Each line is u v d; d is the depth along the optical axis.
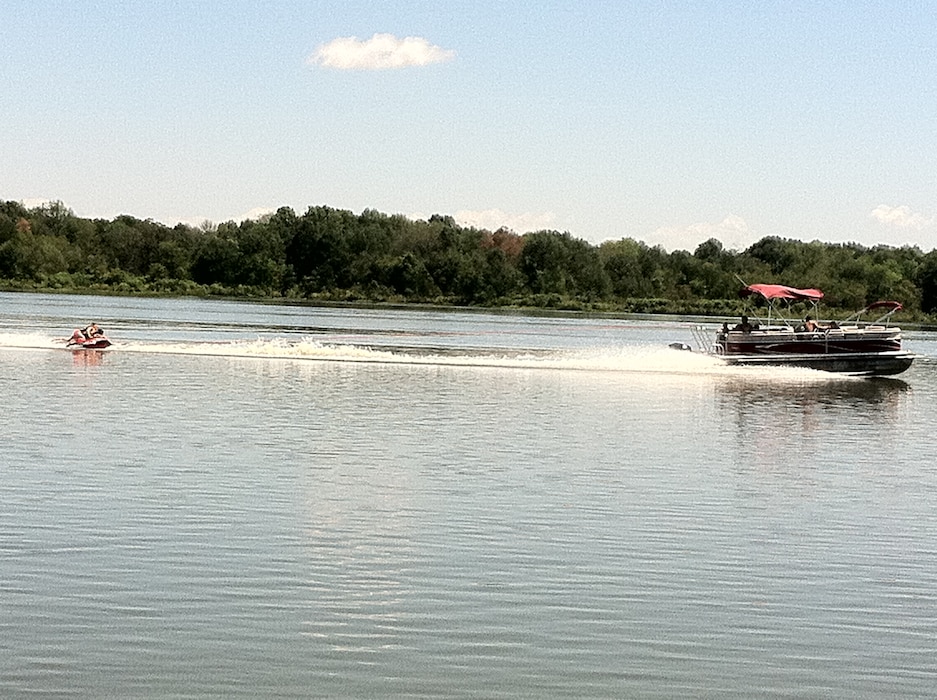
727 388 52.62
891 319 141.62
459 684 15.70
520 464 30.83
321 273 180.75
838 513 25.75
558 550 21.89
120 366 55.28
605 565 21.00
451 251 174.38
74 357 59.38
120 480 26.92
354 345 75.94
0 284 175.62
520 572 20.45
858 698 15.57
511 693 15.46
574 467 30.61
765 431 39.06
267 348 65.00
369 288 172.38
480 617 18.14
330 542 22.00
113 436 33.47
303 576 19.86
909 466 32.44
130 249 197.38
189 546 21.42
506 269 167.12
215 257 184.88
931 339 103.75
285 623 17.64
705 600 19.20
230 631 17.25
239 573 19.92
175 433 34.41
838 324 63.16
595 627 17.84
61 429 34.56
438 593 19.20
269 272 182.25
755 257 177.25
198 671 15.84
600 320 125.75
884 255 167.25
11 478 26.86
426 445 33.66
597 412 42.72
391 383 51.00
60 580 19.23
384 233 187.62
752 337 60.97
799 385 55.28
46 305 128.62
